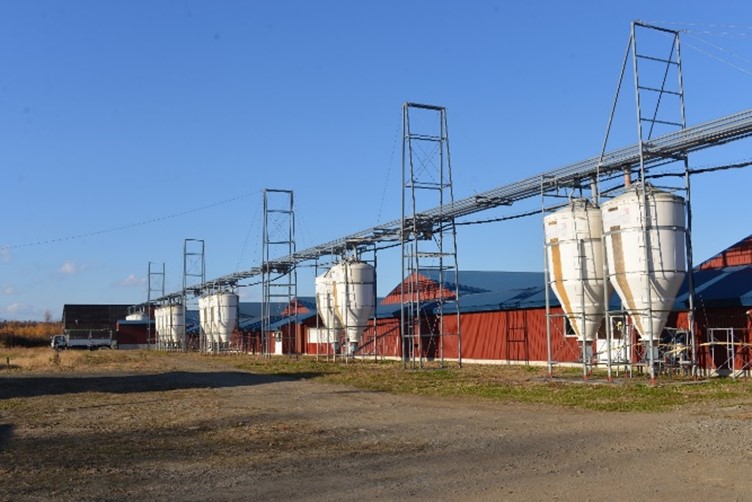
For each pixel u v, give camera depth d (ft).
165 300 328.49
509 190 105.91
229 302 249.14
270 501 32.48
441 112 126.93
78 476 38.60
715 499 30.45
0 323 538.47
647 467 37.09
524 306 126.11
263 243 196.44
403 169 124.57
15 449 47.75
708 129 79.05
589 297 93.66
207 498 33.35
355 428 55.06
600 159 90.38
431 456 42.19
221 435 52.65
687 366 92.58
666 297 85.30
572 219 94.12
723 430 48.01
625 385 82.07
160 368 148.36
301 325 216.74
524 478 35.50
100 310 389.39
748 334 88.63
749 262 101.45
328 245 158.30
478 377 103.35
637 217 85.35
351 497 32.83
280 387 96.27
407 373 115.14
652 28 88.63
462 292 163.32
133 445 48.73
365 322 154.81
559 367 116.37
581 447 43.65
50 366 155.63
